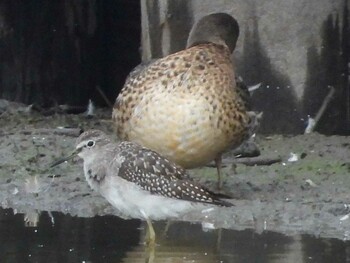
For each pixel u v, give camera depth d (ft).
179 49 56.39
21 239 39.60
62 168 50.03
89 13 65.67
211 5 55.57
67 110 63.67
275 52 55.57
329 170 48.83
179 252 37.99
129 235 40.45
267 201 43.96
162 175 39.73
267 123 55.98
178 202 39.65
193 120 42.04
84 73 65.77
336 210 42.60
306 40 55.52
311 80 55.77
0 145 53.31
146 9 56.90
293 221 41.78
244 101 44.21
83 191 46.47
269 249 37.91
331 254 37.11
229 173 48.65
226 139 43.06
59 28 64.59
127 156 39.99
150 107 42.27
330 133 56.13
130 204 39.81
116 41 67.15
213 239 39.42
